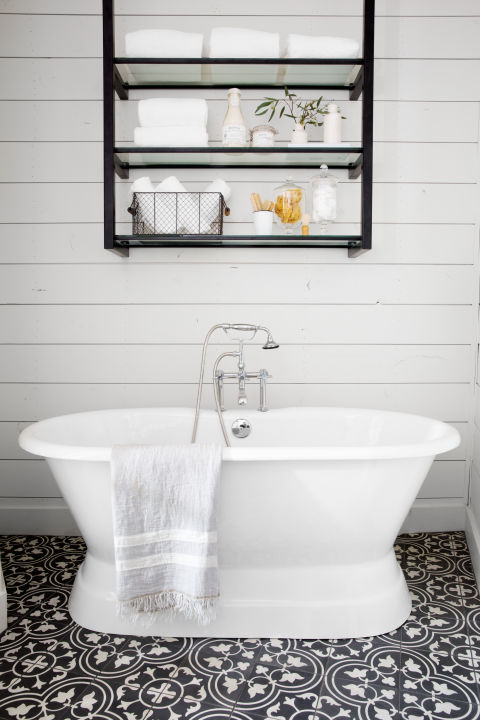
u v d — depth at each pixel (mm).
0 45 2338
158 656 1624
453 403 2449
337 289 2408
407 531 2484
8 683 1504
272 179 2381
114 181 2164
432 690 1475
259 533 1709
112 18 2113
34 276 2398
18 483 2477
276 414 2178
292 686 1493
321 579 1758
